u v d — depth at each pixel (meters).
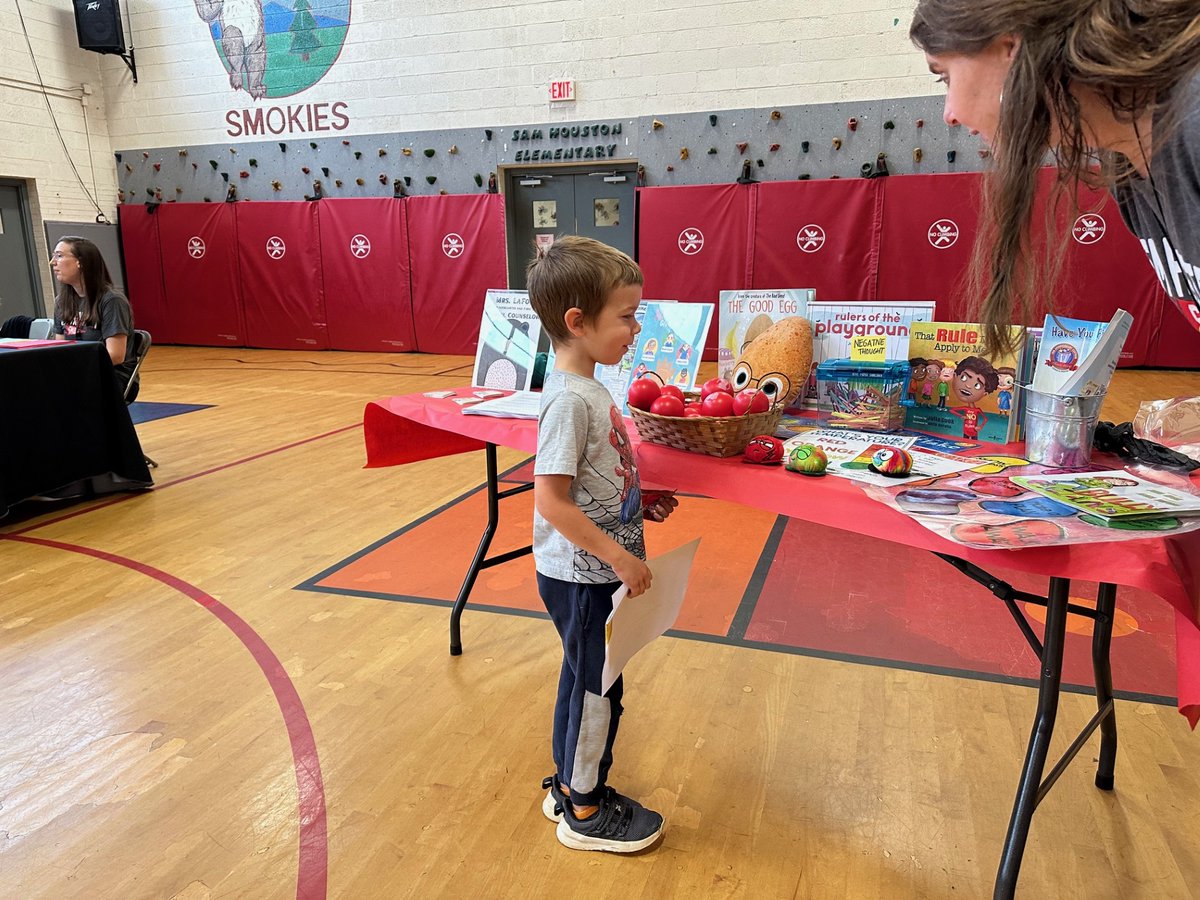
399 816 1.46
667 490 1.52
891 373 1.46
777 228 7.11
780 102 7.00
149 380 6.84
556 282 1.23
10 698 1.88
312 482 3.70
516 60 7.60
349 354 8.60
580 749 1.33
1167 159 0.65
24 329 4.27
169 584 2.54
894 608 2.27
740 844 1.38
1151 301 6.32
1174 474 1.16
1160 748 1.61
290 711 1.81
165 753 1.66
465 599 2.02
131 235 9.18
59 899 1.28
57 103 8.45
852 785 1.52
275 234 8.67
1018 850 1.14
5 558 2.79
